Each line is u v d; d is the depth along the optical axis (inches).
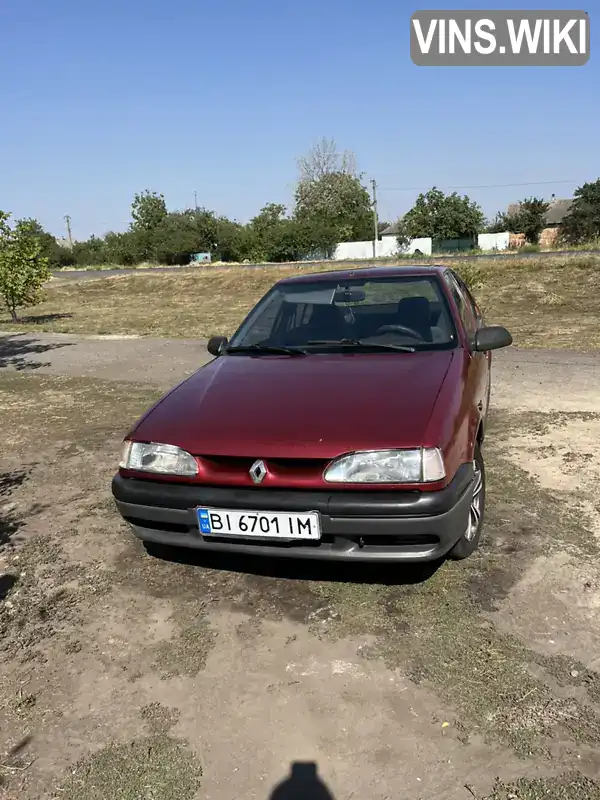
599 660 99.8
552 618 110.9
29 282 837.2
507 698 92.6
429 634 108.0
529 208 2615.7
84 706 97.0
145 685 100.8
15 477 202.8
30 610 123.6
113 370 410.0
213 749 87.2
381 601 118.6
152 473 116.7
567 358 370.0
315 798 78.5
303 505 105.5
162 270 1781.5
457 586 122.0
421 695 94.3
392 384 125.0
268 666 103.2
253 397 126.3
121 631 115.3
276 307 172.7
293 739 88.0
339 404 118.2
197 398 130.8
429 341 150.6
